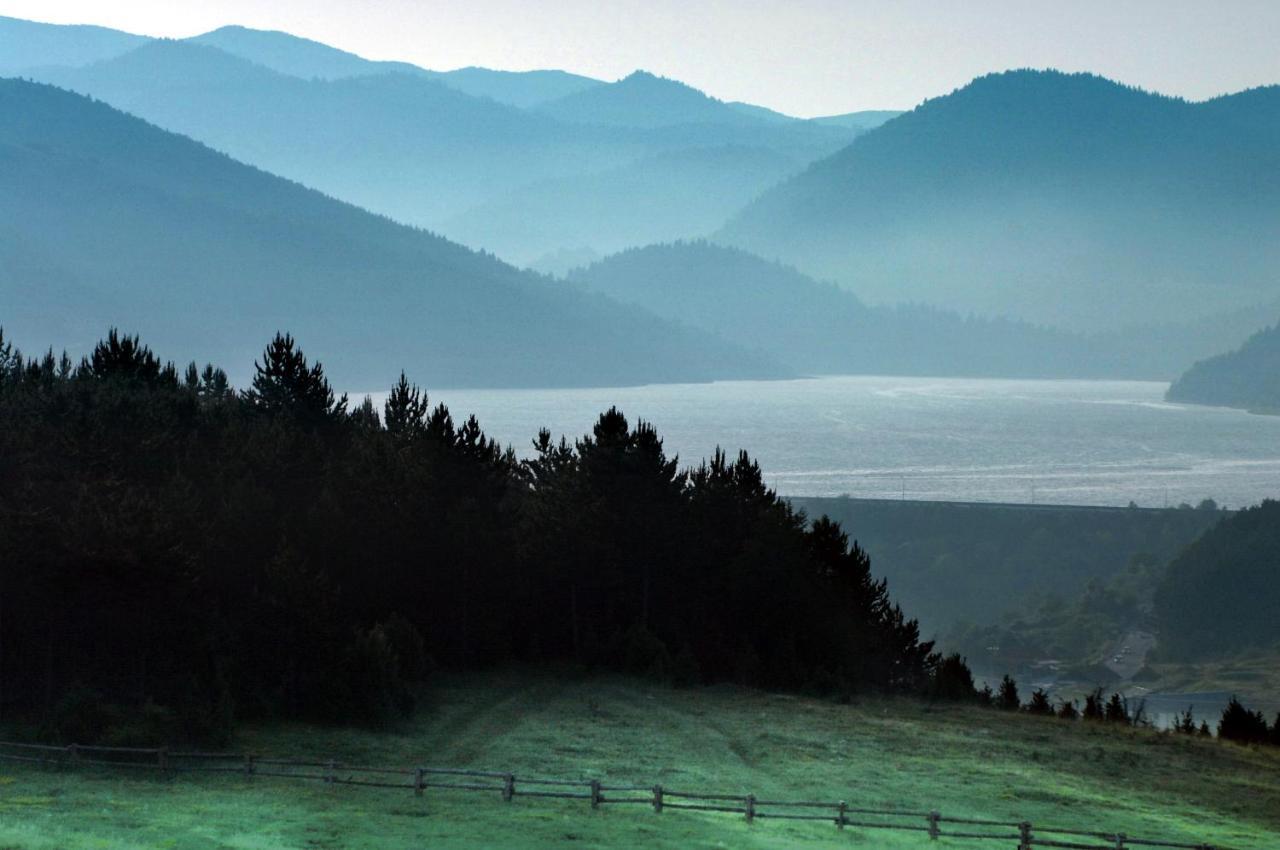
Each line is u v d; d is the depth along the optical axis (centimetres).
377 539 12438
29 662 9744
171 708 9206
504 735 9931
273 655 9931
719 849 6338
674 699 11862
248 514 11400
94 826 6047
